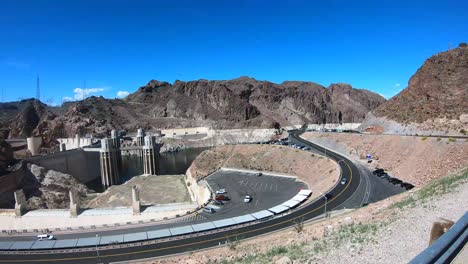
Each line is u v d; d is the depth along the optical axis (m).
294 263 23.41
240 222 70.06
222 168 149.75
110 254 60.53
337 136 149.62
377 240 23.69
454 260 9.49
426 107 127.75
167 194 135.88
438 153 85.06
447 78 137.25
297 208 76.38
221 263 36.41
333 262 21.56
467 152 76.38
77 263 58.62
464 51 143.38
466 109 111.31
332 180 94.69
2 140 159.62
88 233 78.75
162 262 51.47
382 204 47.47
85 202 143.00
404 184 81.31
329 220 50.38
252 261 30.48
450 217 24.84
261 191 105.25
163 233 67.25
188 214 87.81
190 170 160.75
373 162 107.31
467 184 33.34
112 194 140.38
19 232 83.25
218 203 93.94
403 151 100.12
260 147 158.00
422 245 20.81
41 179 157.50
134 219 91.06
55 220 94.44
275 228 64.25
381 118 147.62
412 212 29.30
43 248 65.25
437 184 41.62
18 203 98.00
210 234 65.44
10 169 150.75
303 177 116.31
